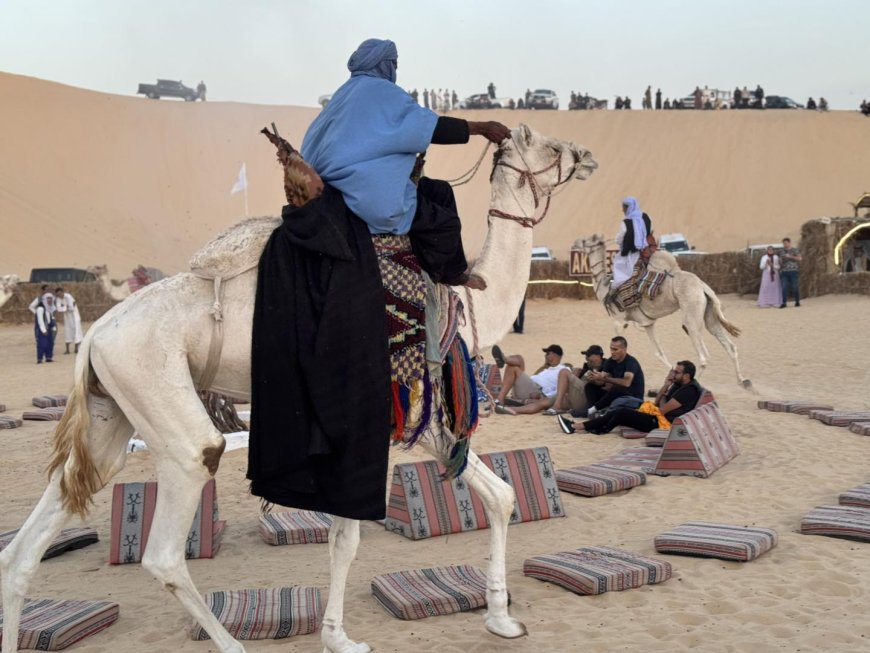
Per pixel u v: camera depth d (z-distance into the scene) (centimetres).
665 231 5372
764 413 1290
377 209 441
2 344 2681
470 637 512
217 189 6319
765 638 503
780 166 5797
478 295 507
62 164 5875
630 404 1181
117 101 6838
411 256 461
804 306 3045
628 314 1541
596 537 717
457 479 748
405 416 452
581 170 539
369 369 432
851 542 675
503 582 503
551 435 1178
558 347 1430
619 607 559
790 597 570
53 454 437
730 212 5472
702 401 1148
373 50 469
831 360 1911
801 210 5444
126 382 423
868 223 3388
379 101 453
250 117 7162
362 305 434
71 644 520
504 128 513
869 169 5772
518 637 507
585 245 1594
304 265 436
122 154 6250
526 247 523
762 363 1898
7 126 6000
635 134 6228
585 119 6481
